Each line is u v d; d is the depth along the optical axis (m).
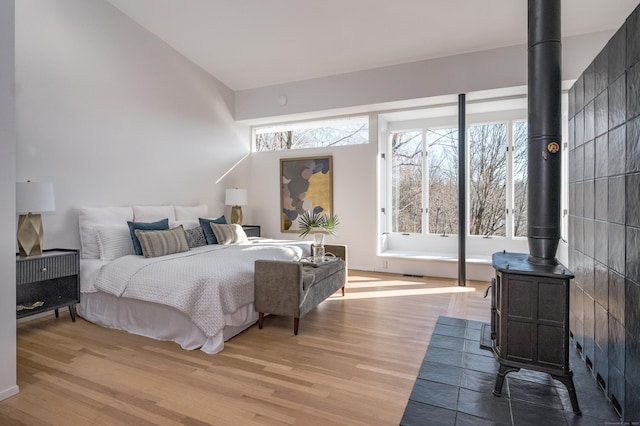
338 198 5.84
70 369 2.39
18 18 3.21
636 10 1.68
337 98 5.41
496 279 2.27
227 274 2.88
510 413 1.89
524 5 3.63
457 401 2.01
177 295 2.74
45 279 3.04
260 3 3.91
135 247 3.69
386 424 1.80
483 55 4.50
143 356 2.60
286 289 3.02
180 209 4.82
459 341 2.87
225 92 5.94
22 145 3.25
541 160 2.14
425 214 6.05
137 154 4.41
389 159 6.24
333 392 2.10
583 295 2.52
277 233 6.32
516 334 2.06
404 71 4.95
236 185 6.19
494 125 5.61
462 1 3.61
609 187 2.02
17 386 2.09
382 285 4.75
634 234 1.71
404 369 2.39
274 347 2.75
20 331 3.11
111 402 2.00
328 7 3.89
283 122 6.28
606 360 2.05
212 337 2.68
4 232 2.04
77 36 3.71
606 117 2.07
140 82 4.43
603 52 2.12
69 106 3.64
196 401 2.01
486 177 5.68
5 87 2.03
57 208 3.56
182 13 4.16
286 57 5.01
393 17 3.96
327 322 3.32
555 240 2.14
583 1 3.43
